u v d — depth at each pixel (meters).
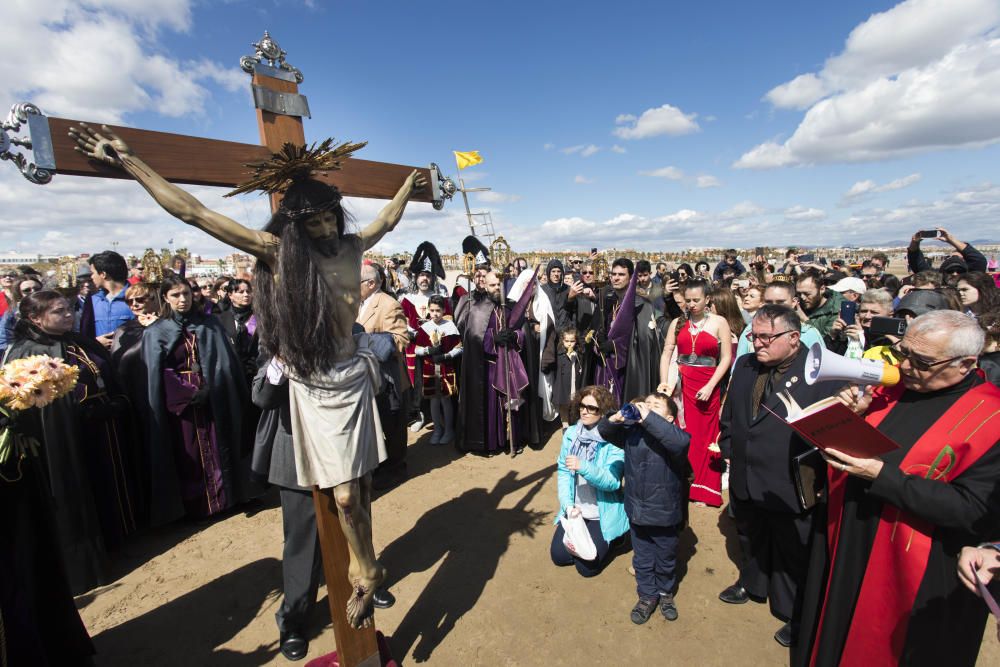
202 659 2.75
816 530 2.31
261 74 2.08
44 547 2.28
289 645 2.75
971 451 1.74
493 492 4.64
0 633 1.97
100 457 3.66
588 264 8.97
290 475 2.59
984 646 2.73
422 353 5.73
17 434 2.05
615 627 2.90
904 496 1.74
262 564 3.63
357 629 2.25
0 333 5.15
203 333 4.15
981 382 1.86
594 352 5.55
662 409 3.01
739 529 3.13
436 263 7.21
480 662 2.67
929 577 1.78
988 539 1.71
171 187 1.70
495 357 5.34
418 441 6.14
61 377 2.09
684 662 2.62
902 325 2.12
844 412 1.67
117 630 2.97
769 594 2.91
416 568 3.52
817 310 4.72
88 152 1.63
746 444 2.77
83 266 9.48
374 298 4.42
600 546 3.32
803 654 2.26
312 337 1.81
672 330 4.46
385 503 4.48
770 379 2.76
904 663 1.81
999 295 3.76
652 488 2.84
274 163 1.76
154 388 3.90
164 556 3.75
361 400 1.97
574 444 3.41
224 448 4.23
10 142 1.50
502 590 3.26
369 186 2.39
